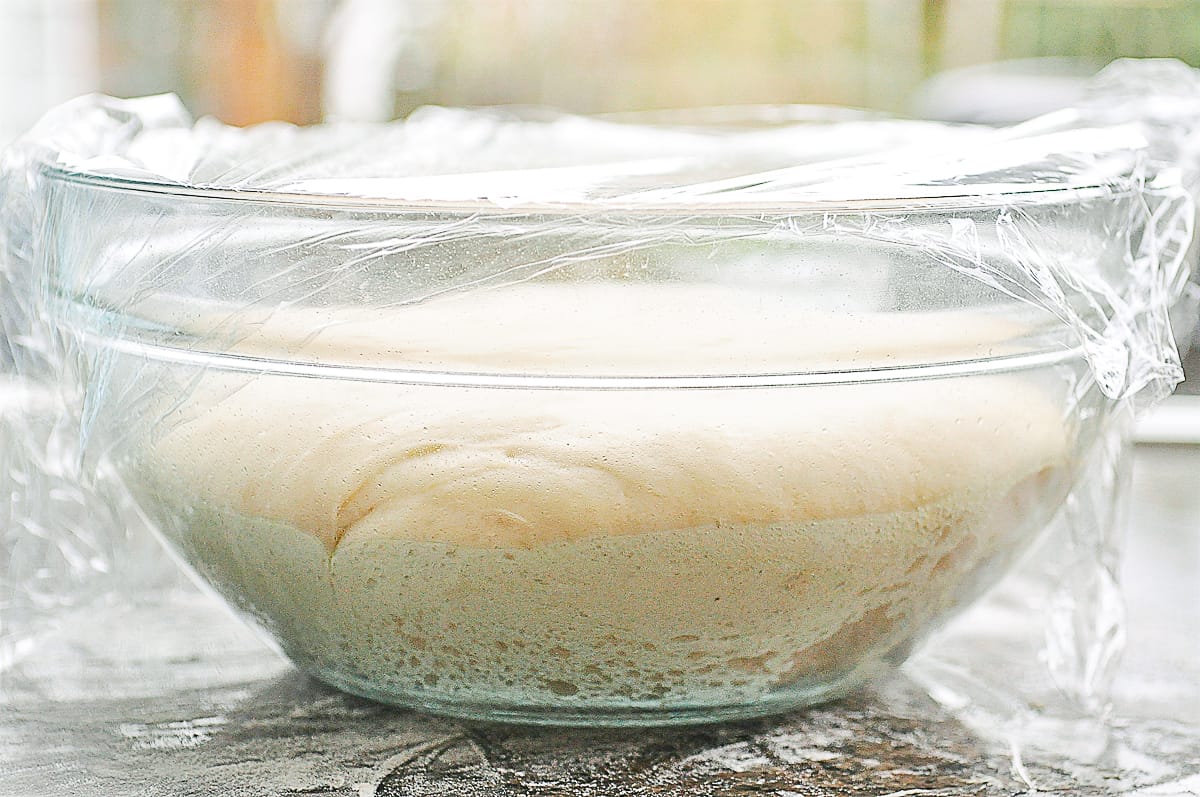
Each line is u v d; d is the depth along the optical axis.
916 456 0.45
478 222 0.43
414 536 0.44
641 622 0.45
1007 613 0.60
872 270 0.44
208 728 0.49
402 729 0.49
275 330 0.44
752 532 0.44
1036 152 0.49
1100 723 0.51
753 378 0.43
